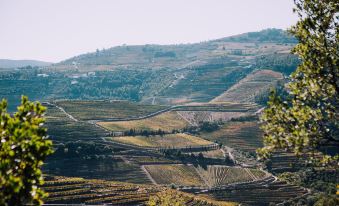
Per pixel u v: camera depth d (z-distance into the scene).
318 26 32.12
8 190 22.22
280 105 30.30
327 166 29.25
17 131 23.41
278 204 187.38
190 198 161.38
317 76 31.09
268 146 30.05
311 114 29.39
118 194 166.25
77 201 154.25
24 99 25.28
